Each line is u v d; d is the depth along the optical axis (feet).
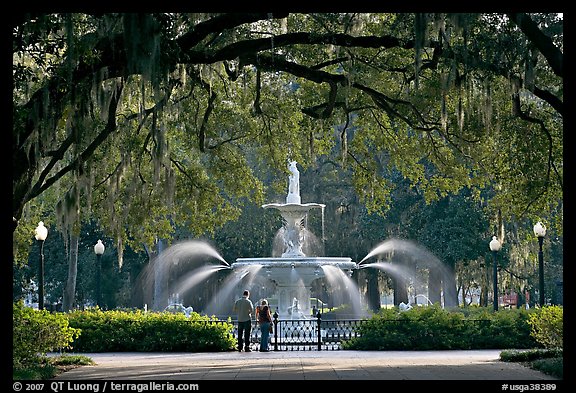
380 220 257.55
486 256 247.09
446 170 145.69
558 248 275.39
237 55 103.55
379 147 151.12
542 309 119.85
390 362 108.47
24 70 94.22
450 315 138.41
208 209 157.89
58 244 275.39
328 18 112.68
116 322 138.00
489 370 95.40
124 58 94.79
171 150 153.07
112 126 106.01
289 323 156.15
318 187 266.98
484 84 108.68
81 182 107.86
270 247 264.93
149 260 269.23
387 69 125.80
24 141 94.27
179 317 139.64
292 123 145.79
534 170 130.62
